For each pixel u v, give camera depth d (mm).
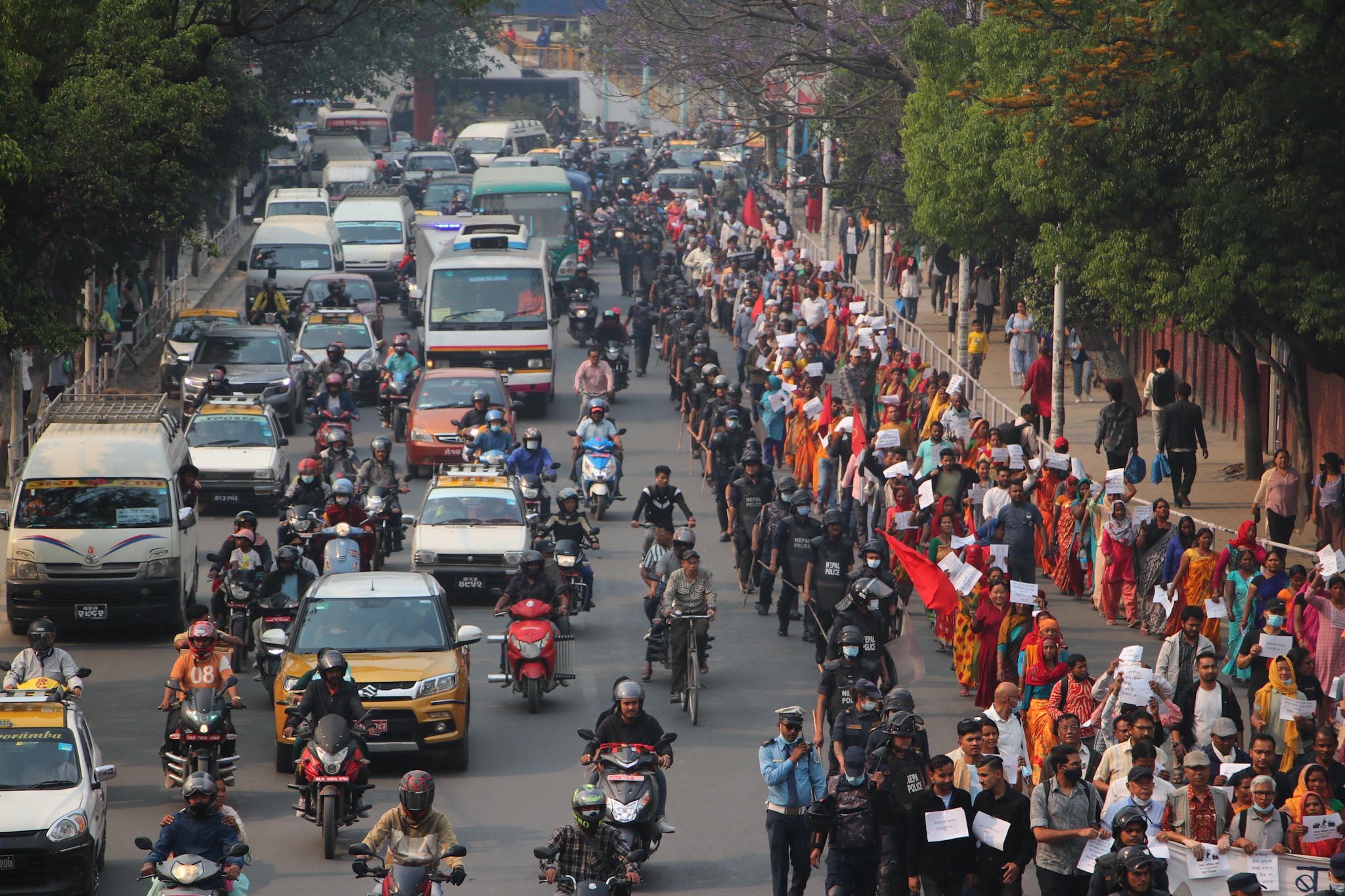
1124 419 68938
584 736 34812
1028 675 40250
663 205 178000
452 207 175500
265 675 48250
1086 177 57688
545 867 29406
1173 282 56719
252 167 195750
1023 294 87062
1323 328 55062
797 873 31984
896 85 106500
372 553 56281
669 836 37312
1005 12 63625
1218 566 48812
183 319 100188
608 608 58500
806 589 50375
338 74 198375
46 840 31969
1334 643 43688
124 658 53312
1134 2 55938
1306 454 66750
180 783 38906
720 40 108562
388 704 40438
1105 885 26656
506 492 61406
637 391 102688
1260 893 29562
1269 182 55219
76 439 56594
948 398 69875
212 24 69062
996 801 29469
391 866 29875
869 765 30469
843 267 139625
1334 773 32750
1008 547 50844
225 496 72062
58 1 52219
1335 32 52281
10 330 50719
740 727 45719
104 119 54031
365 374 97188
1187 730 37031
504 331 94812
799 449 74750
